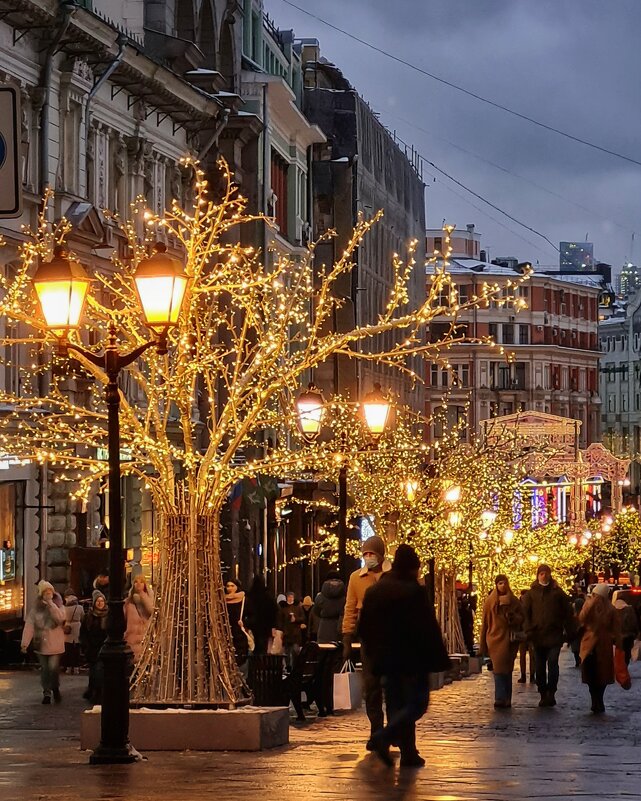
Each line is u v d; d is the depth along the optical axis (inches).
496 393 7603.4
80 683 1489.9
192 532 864.9
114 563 781.3
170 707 850.8
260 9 3201.3
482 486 2084.2
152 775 698.8
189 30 2640.3
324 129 3865.7
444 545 1754.4
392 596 711.1
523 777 678.5
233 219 949.2
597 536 3718.0
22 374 1804.9
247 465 890.7
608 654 1140.5
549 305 7869.1
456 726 1008.9
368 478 1754.4
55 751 842.2
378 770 705.6
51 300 738.2
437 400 7500.0
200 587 862.5
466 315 7573.8
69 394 1892.2
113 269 2100.1
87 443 969.5
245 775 692.1
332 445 1111.6
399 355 903.1
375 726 798.5
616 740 901.2
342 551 1219.2
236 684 869.2
